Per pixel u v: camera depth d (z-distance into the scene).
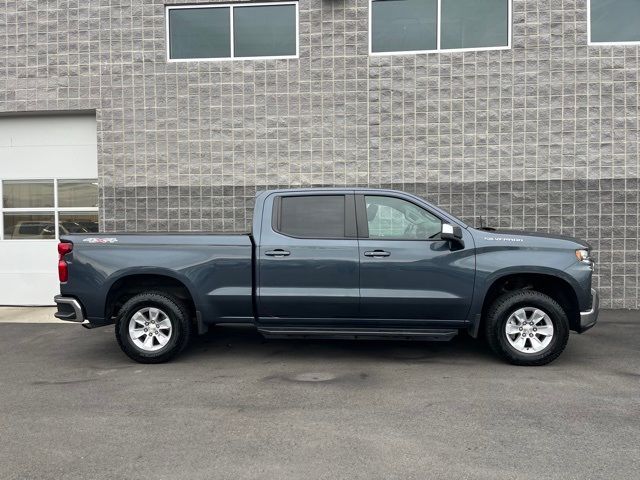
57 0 9.73
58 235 10.18
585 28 8.97
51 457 3.74
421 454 3.74
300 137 9.48
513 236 5.88
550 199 9.08
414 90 9.29
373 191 6.10
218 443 3.94
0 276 10.17
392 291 5.84
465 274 5.79
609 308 9.00
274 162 9.52
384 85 9.34
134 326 6.12
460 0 9.28
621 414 4.46
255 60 9.53
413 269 5.82
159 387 5.25
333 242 5.91
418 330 5.98
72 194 10.15
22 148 10.17
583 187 9.02
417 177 9.30
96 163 10.07
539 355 5.79
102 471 3.53
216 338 7.32
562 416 4.42
